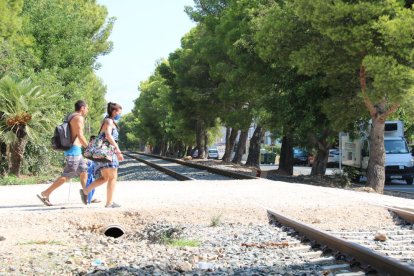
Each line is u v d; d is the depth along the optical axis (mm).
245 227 11945
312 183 29344
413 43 22469
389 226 12516
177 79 58719
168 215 12883
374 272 7477
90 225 11984
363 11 22328
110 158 12641
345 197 16000
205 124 68500
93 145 12641
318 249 9250
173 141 103688
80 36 45312
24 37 35812
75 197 15500
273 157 79312
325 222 13016
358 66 24516
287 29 26156
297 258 8617
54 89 34844
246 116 45812
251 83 34562
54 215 11992
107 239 10750
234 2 41031
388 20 21953
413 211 13422
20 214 11922
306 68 24969
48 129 29172
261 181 22469
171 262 8172
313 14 23062
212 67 47938
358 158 37125
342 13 22422
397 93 22625
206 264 8039
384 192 28047
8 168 28422
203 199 14867
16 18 32938
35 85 29859
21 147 28203
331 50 24391
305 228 10320
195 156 82312
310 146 34469
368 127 35031
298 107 30719
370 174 25438
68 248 9305
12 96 27562
